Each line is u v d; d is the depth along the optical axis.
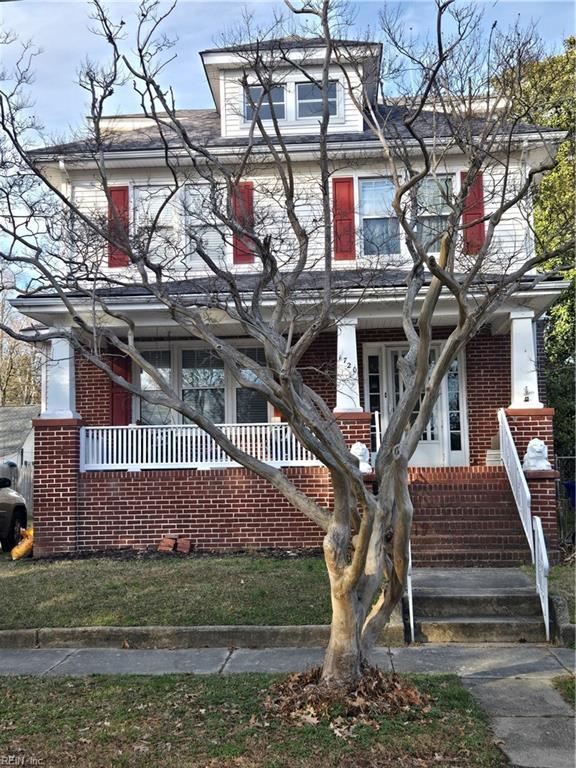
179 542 12.34
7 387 37.06
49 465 12.52
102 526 12.60
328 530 6.14
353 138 14.16
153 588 9.68
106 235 6.88
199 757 5.19
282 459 12.59
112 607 9.00
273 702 6.14
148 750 5.31
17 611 8.98
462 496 11.58
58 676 7.16
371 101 9.57
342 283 11.65
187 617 8.60
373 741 5.36
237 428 12.68
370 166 14.20
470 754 5.22
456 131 7.77
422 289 12.09
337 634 6.11
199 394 15.05
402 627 8.27
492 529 11.12
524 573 10.03
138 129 16.28
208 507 12.56
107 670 7.36
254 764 5.06
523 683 6.86
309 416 5.76
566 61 10.79
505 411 12.30
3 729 5.77
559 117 12.07
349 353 12.27
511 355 13.22
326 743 5.33
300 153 13.87
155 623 8.48
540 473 11.39
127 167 14.35
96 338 6.96
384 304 12.17
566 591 9.16
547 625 8.31
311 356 14.44
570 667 7.34
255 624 8.37
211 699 6.28
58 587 9.85
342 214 13.15
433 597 8.84
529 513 9.96
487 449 14.37
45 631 8.34
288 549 12.33
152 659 7.75
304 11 6.86
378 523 6.32
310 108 15.24
